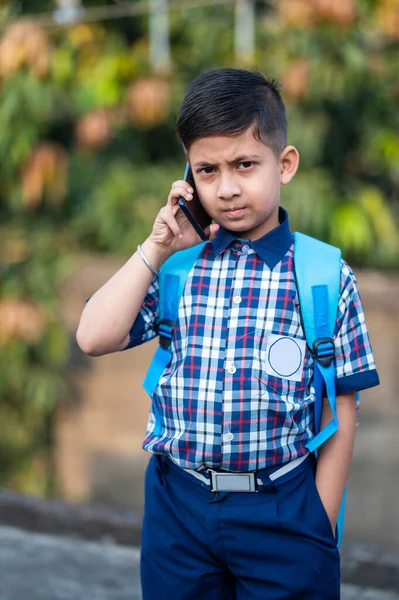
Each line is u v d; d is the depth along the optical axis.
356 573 3.56
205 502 2.03
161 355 2.09
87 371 5.95
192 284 2.07
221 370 1.98
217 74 1.98
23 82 5.82
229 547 2.01
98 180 6.29
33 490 6.02
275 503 1.99
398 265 6.25
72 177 6.31
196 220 2.10
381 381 5.35
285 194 5.84
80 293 6.00
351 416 2.07
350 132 6.35
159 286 2.13
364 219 6.06
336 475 2.05
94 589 3.54
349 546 3.64
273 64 5.81
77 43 5.99
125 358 5.81
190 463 1.99
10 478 6.16
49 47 5.84
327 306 2.00
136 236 6.01
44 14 6.37
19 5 6.41
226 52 6.05
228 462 1.96
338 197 6.24
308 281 2.01
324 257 2.04
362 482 5.28
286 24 5.75
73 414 6.00
